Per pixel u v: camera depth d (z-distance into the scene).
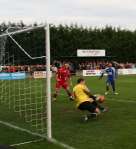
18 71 15.88
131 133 11.12
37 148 9.48
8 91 18.70
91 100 13.60
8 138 10.67
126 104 17.88
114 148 9.38
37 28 11.05
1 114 15.02
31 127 12.23
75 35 74.50
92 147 9.51
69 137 10.70
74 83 34.69
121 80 39.44
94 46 74.56
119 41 75.62
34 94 18.77
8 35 13.59
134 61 75.62
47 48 10.38
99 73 54.94
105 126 12.28
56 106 17.66
